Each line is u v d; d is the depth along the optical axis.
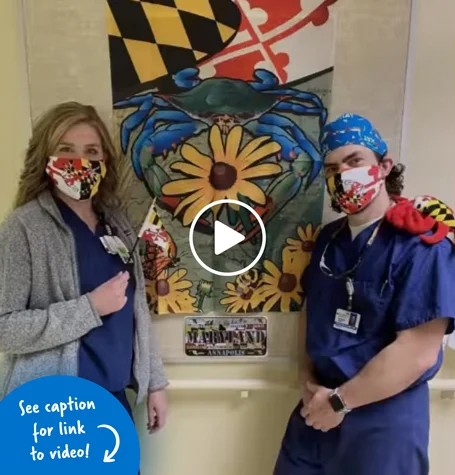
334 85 1.35
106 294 1.13
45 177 1.17
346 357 1.19
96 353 1.16
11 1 1.30
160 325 1.45
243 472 1.55
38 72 1.32
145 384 1.29
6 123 1.35
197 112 1.35
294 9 1.32
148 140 1.36
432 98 1.38
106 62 1.32
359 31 1.33
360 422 1.19
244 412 1.51
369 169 1.16
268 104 1.35
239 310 1.44
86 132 1.15
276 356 1.47
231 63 1.33
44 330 1.08
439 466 1.55
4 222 1.12
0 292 1.10
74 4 1.29
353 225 1.22
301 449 1.34
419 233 1.12
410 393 1.18
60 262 1.12
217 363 1.47
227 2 1.30
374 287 1.15
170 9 1.30
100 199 1.27
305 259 1.42
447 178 1.42
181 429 1.52
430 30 1.35
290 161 1.38
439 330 1.10
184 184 1.38
